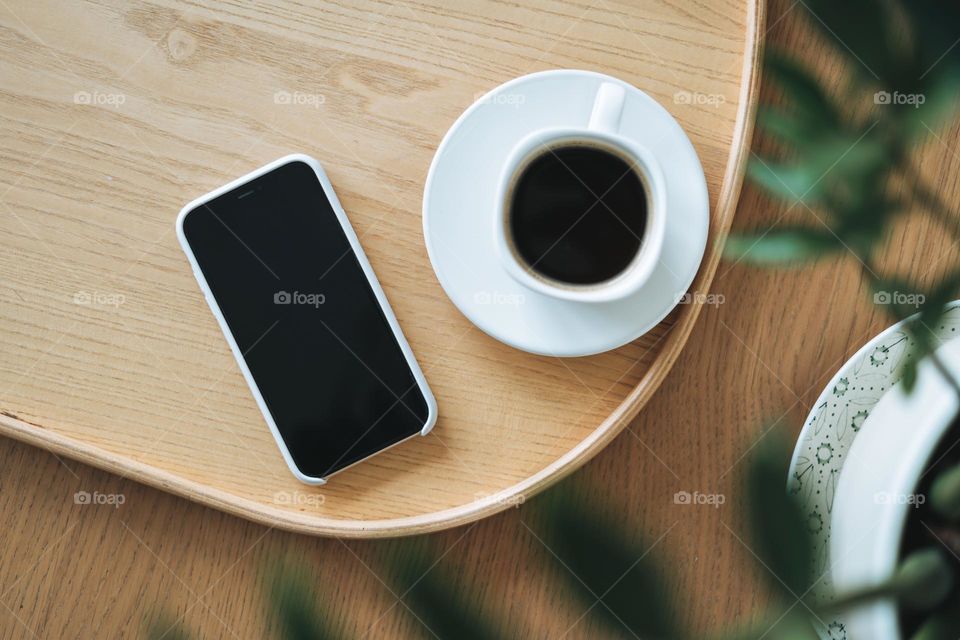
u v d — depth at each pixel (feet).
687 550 2.39
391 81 2.41
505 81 2.39
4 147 2.44
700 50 2.37
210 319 2.44
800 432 2.35
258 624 2.43
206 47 2.42
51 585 2.45
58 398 2.45
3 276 2.45
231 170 2.43
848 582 1.80
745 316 2.39
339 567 2.44
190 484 2.40
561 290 2.28
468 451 2.42
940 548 1.80
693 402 2.40
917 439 2.02
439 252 2.33
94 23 2.42
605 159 2.28
